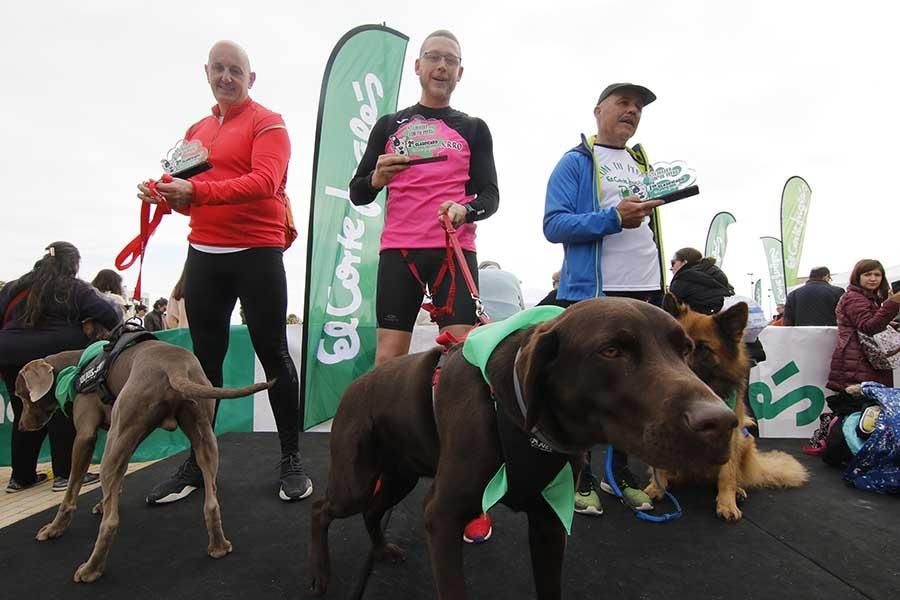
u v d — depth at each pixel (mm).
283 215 2963
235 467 3467
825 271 6418
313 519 1953
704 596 1891
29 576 2029
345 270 4562
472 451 1335
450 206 2316
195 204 2424
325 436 4465
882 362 4129
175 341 4582
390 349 2623
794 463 3283
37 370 2721
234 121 2809
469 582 1973
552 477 1340
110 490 2057
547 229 2857
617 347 1130
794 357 4742
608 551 2262
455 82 2697
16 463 3592
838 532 2477
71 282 3551
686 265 4129
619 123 2887
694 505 2844
